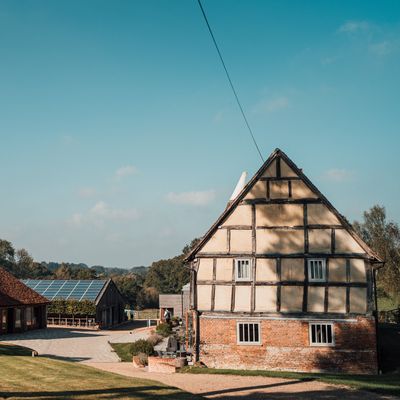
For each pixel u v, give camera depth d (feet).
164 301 177.88
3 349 91.40
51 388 49.19
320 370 76.23
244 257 81.30
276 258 80.28
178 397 49.34
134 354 93.61
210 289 81.56
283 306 78.69
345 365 75.61
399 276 216.95
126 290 313.73
